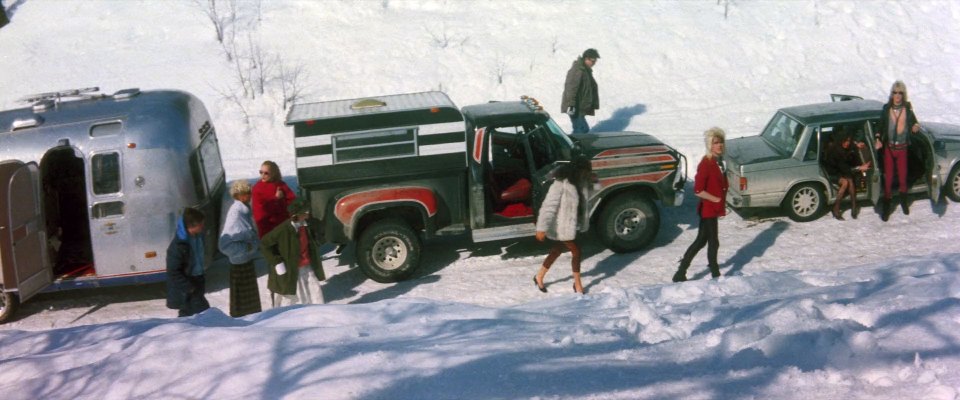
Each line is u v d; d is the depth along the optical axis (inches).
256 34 668.7
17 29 680.4
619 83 631.2
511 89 614.9
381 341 206.5
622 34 670.5
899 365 160.1
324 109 390.6
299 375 181.9
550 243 414.6
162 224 367.6
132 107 376.8
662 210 452.4
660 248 398.3
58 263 388.5
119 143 362.3
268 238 321.1
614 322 216.8
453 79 621.9
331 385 172.7
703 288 264.7
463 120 374.6
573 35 668.7
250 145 567.5
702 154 508.1
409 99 406.9
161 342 209.3
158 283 405.4
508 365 179.3
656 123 575.5
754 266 361.4
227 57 636.1
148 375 195.0
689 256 344.2
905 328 179.2
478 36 666.2
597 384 165.6
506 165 389.7
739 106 599.5
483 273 378.9
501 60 639.1
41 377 204.7
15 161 352.2
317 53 645.9
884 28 692.7
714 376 164.9
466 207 386.6
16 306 358.0
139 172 362.9
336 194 373.4
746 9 713.0
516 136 387.2
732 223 423.8
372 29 674.8
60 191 416.2
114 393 189.8
